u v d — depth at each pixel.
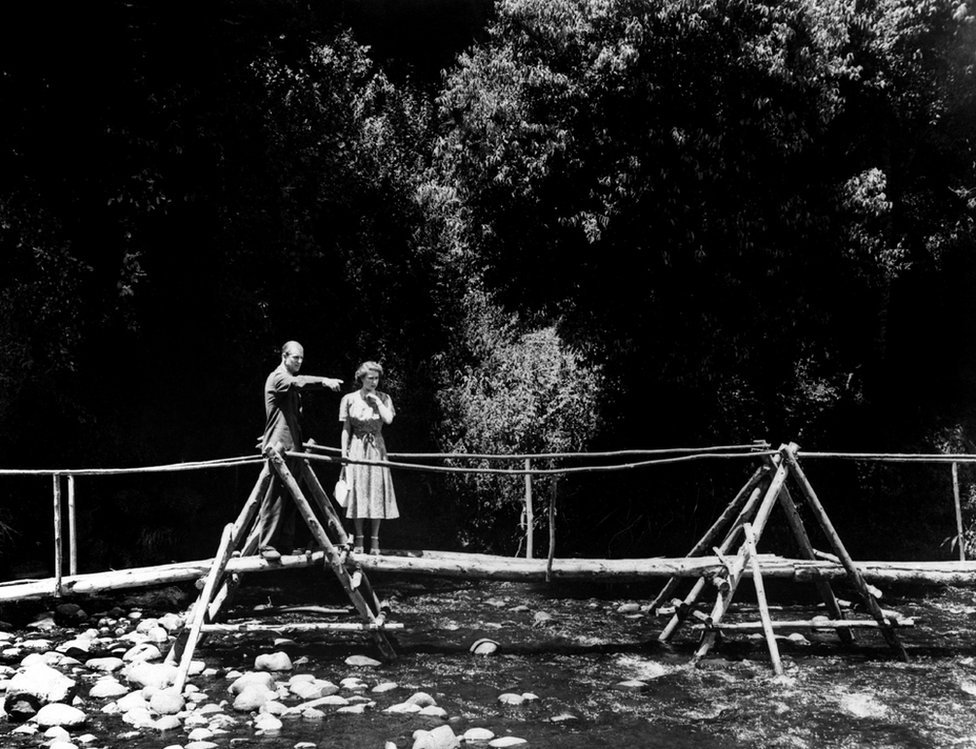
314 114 16.91
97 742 6.85
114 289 14.47
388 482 10.16
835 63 12.68
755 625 9.16
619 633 10.80
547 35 13.41
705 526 14.88
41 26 13.72
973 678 8.76
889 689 8.39
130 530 15.07
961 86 13.75
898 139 14.23
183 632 8.86
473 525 16.94
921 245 15.02
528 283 14.55
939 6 13.40
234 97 14.85
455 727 7.34
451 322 18.91
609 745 6.93
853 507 15.64
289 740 6.92
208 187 14.62
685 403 14.95
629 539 15.22
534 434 16.31
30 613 11.53
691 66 12.69
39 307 14.28
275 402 9.41
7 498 14.48
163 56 14.38
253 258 15.74
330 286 17.66
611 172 13.12
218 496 16.55
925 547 15.21
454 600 13.00
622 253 13.45
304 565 9.23
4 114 13.90
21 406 14.55
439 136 20.06
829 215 12.95
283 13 15.71
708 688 8.45
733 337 13.57
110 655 9.53
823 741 7.05
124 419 15.58
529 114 13.53
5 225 13.97
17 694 7.52
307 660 9.38
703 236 12.98
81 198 14.23
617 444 15.34
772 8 12.63
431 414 17.80
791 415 15.40
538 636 10.62
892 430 16.05
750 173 12.84
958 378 16.83
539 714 7.70
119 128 13.93
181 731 7.15
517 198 13.75
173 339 15.73
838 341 14.90
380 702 7.98
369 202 18.22
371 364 10.17
